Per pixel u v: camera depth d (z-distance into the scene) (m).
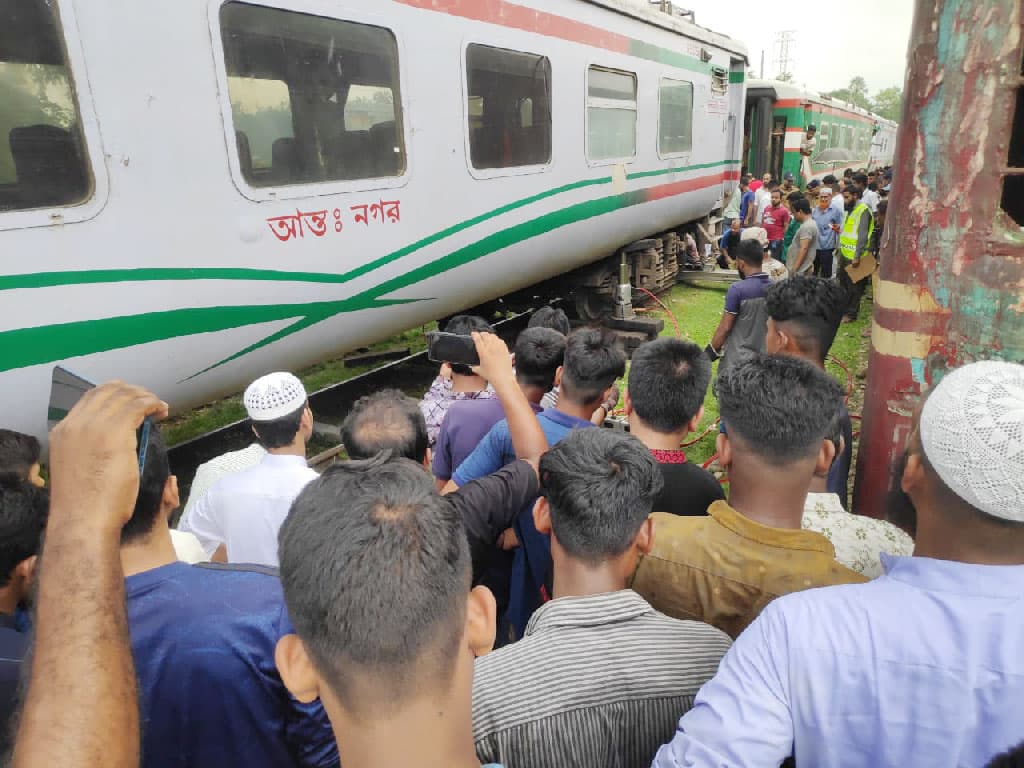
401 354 6.98
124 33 3.13
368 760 0.80
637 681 1.21
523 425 1.92
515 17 5.46
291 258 3.98
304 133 4.00
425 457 2.19
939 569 0.96
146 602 1.26
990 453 0.91
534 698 1.19
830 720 0.95
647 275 9.30
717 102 10.00
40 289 2.96
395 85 4.52
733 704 0.99
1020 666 0.88
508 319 8.14
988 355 2.14
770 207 11.02
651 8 7.66
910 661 0.92
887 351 2.33
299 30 3.88
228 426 4.88
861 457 2.54
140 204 3.26
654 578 1.55
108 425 0.83
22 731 0.71
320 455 4.55
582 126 6.52
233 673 1.21
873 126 27.14
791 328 2.76
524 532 2.04
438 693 0.79
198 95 3.43
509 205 5.66
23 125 2.87
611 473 1.30
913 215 2.19
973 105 2.03
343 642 0.76
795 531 1.45
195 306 3.56
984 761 0.90
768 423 1.40
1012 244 2.04
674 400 1.99
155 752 1.23
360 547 0.79
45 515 1.43
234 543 2.06
